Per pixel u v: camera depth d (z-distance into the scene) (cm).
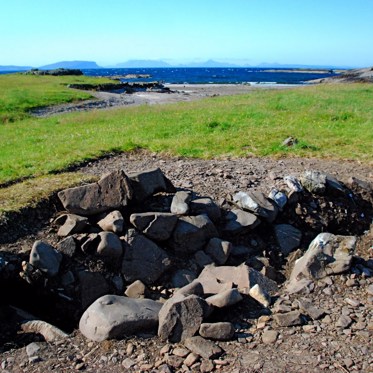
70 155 1166
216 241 710
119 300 552
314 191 837
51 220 709
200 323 514
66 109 3278
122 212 730
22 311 578
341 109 1952
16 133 1914
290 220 802
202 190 859
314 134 1405
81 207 714
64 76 7088
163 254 676
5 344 516
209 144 1284
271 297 598
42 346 507
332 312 561
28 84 5044
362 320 539
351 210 842
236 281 631
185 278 661
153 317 530
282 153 1156
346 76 7312
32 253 614
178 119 1856
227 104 2419
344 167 1027
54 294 605
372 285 624
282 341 502
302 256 705
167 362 471
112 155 1207
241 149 1217
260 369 454
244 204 779
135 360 477
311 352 479
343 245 686
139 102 3897
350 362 459
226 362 466
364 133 1402
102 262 646
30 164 1085
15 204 712
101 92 4828
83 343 511
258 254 730
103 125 1894
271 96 2755
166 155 1189
